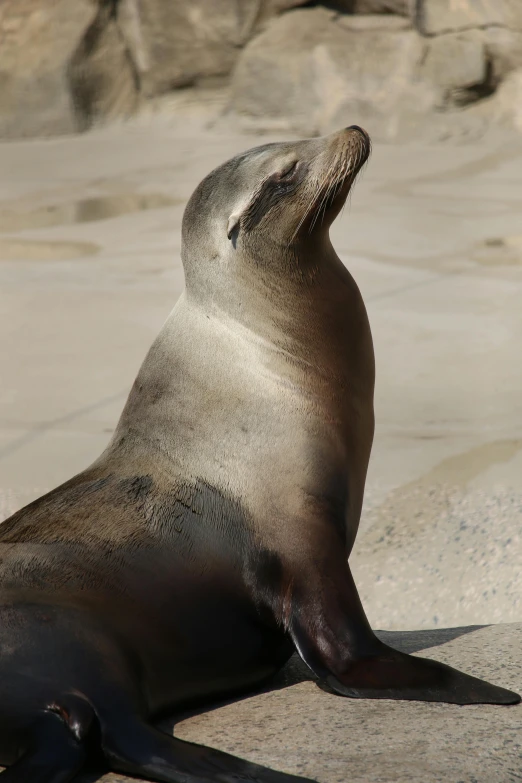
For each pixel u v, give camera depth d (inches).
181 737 575.5
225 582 652.1
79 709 522.6
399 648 715.4
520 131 3489.2
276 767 514.6
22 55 4023.1
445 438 1254.9
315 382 719.1
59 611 577.3
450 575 946.7
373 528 1037.2
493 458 1171.9
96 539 635.5
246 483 679.1
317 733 549.3
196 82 4008.4
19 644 552.7
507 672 632.4
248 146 3636.8
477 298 1891.0
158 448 701.3
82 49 3996.1
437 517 1039.6
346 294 754.2
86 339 1749.5
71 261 2289.6
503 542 974.4
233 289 745.6
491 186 2918.3
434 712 560.4
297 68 3767.2
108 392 1504.7
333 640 618.8
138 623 603.8
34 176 3341.5
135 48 4045.3
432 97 3585.1
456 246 2278.5
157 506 663.8
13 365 1641.2
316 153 745.0
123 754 512.1
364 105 3654.0
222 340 736.3
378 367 1552.7
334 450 701.3
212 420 704.4
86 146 3814.0
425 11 3602.4
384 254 2229.3
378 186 2967.5
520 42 3472.0
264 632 661.9
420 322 1760.6
